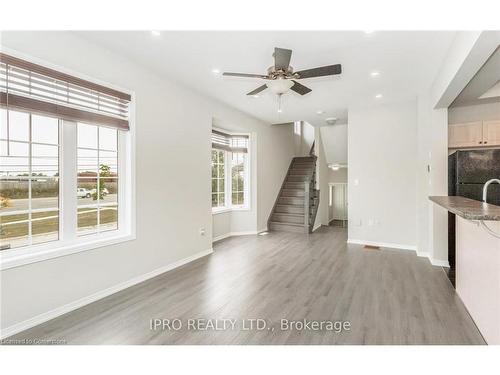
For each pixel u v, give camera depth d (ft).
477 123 13.44
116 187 10.37
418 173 14.51
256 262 13.26
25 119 7.70
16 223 7.52
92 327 7.36
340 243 17.29
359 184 17.13
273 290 9.84
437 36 8.42
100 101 9.36
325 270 12.08
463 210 5.64
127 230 10.39
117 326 7.41
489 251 6.54
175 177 12.53
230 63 10.59
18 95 7.20
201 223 14.30
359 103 15.99
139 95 10.68
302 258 13.96
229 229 19.62
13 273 7.04
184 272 11.82
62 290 8.09
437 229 12.86
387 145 16.33
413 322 7.57
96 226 9.62
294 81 9.60
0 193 7.25
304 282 10.63
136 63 10.52
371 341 6.65
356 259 13.78
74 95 8.57
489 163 11.75
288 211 22.49
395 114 16.07
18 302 7.12
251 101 15.60
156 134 11.49
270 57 10.06
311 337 6.84
